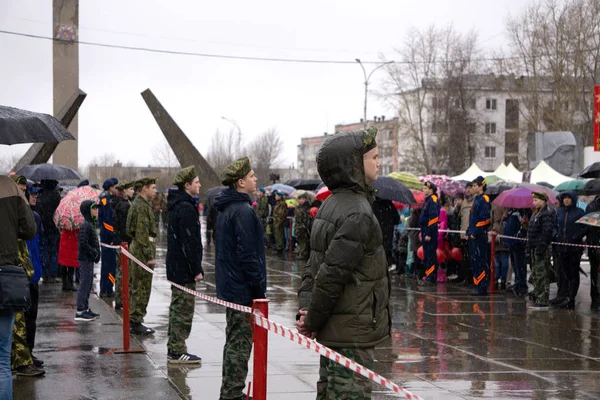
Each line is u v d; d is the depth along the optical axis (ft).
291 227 87.04
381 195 47.34
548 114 169.58
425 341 33.60
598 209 45.14
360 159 16.10
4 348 20.70
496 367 28.32
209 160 285.23
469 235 50.34
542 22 169.37
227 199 22.11
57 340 32.86
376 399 23.44
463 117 222.48
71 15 112.16
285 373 26.63
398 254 63.36
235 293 21.91
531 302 46.83
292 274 63.36
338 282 15.11
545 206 44.68
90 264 38.27
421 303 46.06
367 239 15.37
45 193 54.24
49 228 54.29
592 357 30.42
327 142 16.10
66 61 112.27
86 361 28.55
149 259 34.27
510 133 285.23
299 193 82.79
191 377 25.96
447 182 69.67
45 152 69.15
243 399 22.00
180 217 27.22
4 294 20.21
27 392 23.97
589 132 160.97
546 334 35.63
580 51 157.89
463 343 33.17
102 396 23.49
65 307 42.80
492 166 288.10
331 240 15.61
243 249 21.74
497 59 193.36
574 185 63.31
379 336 15.78
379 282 15.78
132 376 26.13
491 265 51.75
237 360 21.94
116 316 39.60
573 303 44.27
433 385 25.41
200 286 53.67
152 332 34.58
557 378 26.63
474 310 43.27
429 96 264.11
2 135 20.53
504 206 50.03
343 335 15.46
